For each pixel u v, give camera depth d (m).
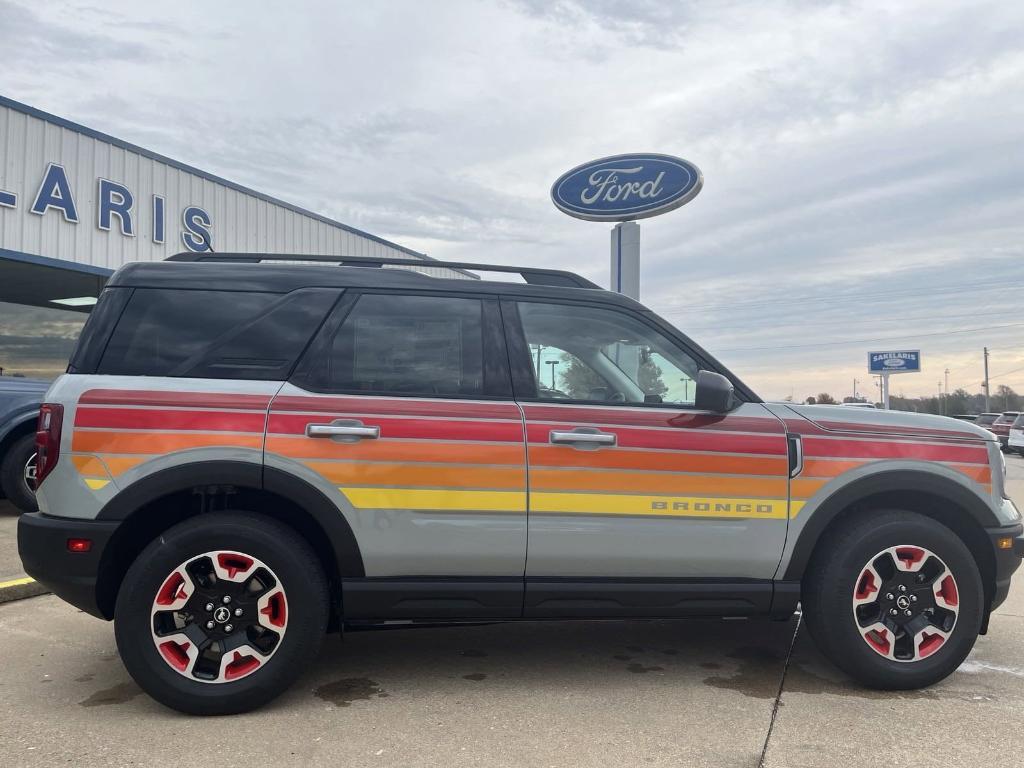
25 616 4.54
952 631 3.46
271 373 3.30
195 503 3.35
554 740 2.92
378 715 3.14
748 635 4.39
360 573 3.23
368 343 3.41
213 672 3.12
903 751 2.85
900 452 3.49
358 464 3.20
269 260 3.63
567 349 3.57
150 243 12.34
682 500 3.36
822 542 3.51
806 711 3.23
